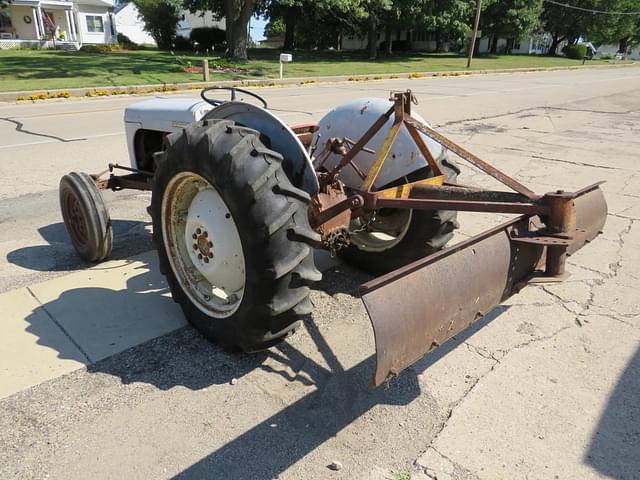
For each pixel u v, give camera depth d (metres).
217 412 2.39
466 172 6.84
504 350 2.94
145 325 3.12
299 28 39.91
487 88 18.11
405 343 1.97
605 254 4.28
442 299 2.12
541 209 2.50
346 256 3.97
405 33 46.62
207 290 2.96
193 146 2.58
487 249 2.36
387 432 2.29
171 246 3.01
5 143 7.78
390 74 21.88
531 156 7.74
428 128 3.11
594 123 10.86
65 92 13.72
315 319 3.23
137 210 5.21
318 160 3.63
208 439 2.23
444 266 2.16
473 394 2.56
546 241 2.40
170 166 2.76
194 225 2.80
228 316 2.71
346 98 13.59
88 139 8.10
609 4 48.19
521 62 34.56
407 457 2.16
